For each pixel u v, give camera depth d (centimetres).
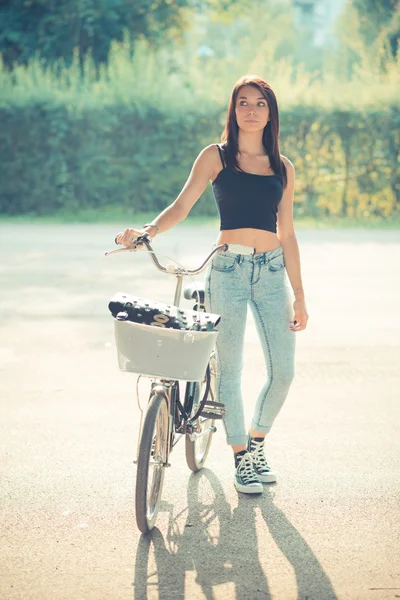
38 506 643
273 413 696
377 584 525
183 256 1862
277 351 678
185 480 704
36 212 2728
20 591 512
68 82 2991
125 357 578
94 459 741
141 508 577
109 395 929
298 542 584
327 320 1295
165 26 4047
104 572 538
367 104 2647
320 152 2675
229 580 529
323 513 635
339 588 520
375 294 1491
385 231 2417
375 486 688
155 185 2712
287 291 676
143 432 583
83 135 2689
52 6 3688
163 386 618
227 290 661
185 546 577
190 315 580
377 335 1205
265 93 654
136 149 2695
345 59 5097
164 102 2681
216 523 616
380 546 579
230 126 666
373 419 859
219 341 669
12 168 2703
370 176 2670
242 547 576
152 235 638
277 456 756
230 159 663
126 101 2672
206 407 669
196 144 2686
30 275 1644
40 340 1159
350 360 1078
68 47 3719
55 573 536
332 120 2648
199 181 664
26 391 939
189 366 570
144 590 515
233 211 661
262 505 650
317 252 1984
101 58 3784
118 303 582
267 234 664
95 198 2728
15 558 556
